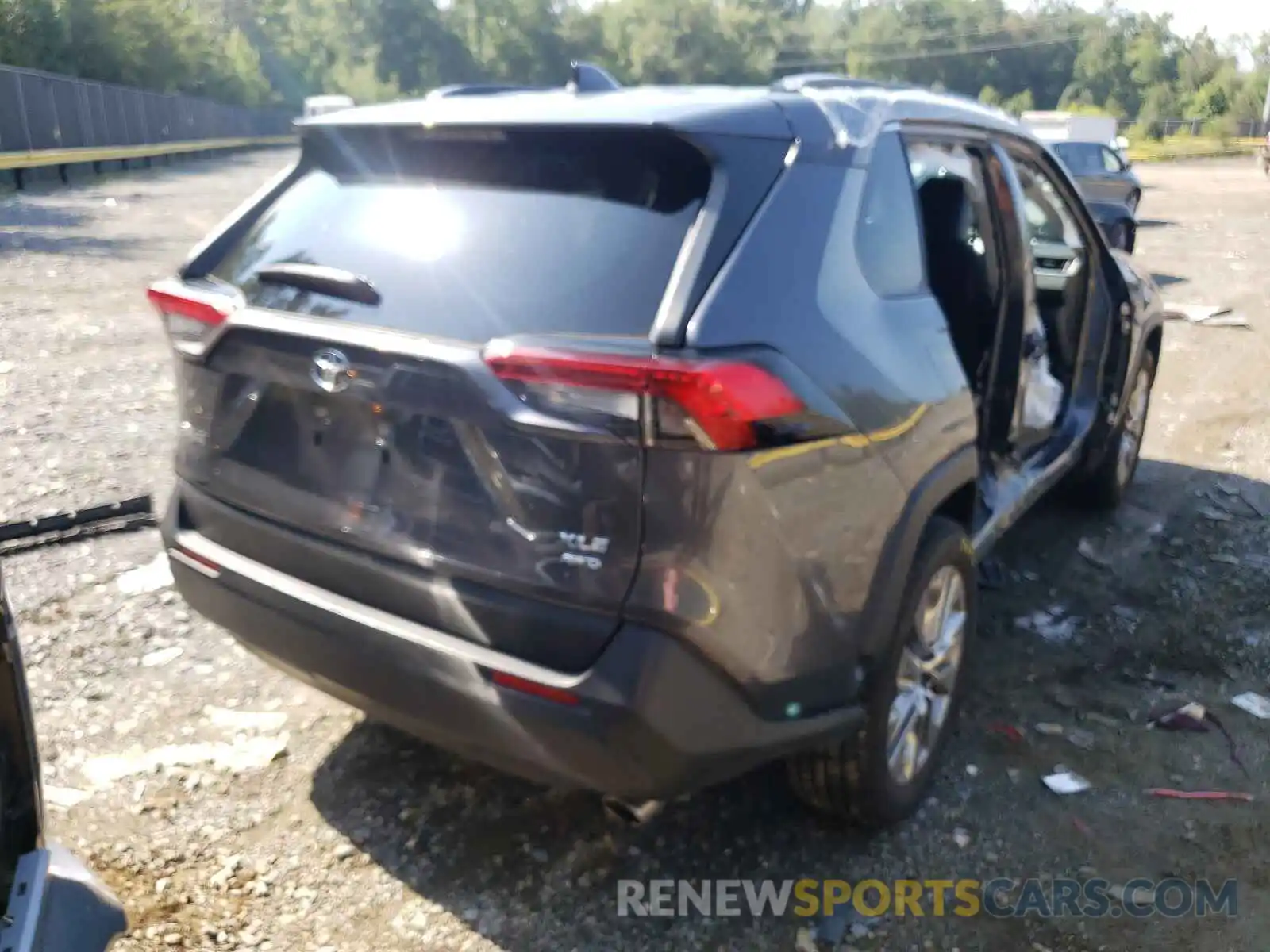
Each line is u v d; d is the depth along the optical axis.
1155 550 5.29
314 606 2.68
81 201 22.80
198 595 2.99
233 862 3.04
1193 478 6.37
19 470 5.95
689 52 99.44
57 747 3.52
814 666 2.59
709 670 2.37
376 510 2.58
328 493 2.67
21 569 4.71
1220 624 4.52
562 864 3.05
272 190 3.15
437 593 2.49
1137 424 5.78
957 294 3.95
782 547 2.43
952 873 3.05
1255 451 6.87
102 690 3.85
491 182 2.70
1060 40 115.88
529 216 2.59
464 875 3.00
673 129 2.49
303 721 3.70
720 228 2.44
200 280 3.02
